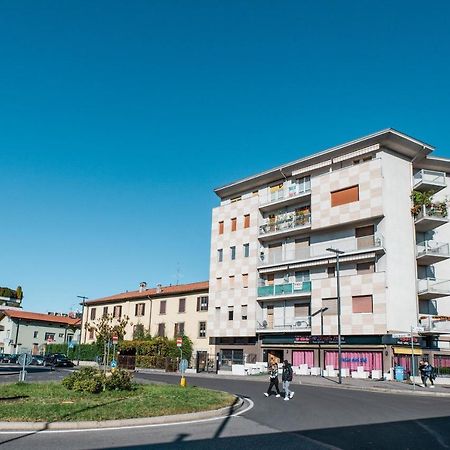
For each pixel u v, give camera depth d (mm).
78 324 80875
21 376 21875
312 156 41812
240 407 16188
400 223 36750
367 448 9445
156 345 50812
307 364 38656
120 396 16172
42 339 77188
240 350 45000
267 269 44094
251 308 44312
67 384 18422
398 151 38281
